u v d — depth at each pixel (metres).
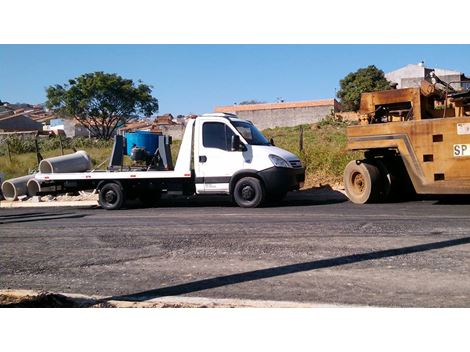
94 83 56.41
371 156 12.15
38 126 77.62
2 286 5.94
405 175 12.16
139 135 13.88
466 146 10.12
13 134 39.72
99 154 25.03
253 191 12.22
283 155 12.44
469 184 10.15
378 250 6.84
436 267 5.91
